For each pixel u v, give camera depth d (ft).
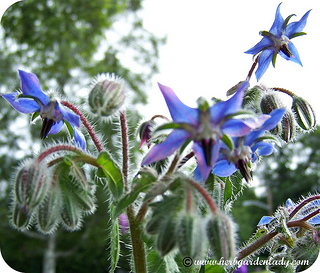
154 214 0.22
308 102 0.35
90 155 0.26
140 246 0.27
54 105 0.29
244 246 0.32
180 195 0.23
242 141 0.25
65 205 0.25
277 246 0.32
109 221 0.34
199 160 0.22
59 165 0.25
